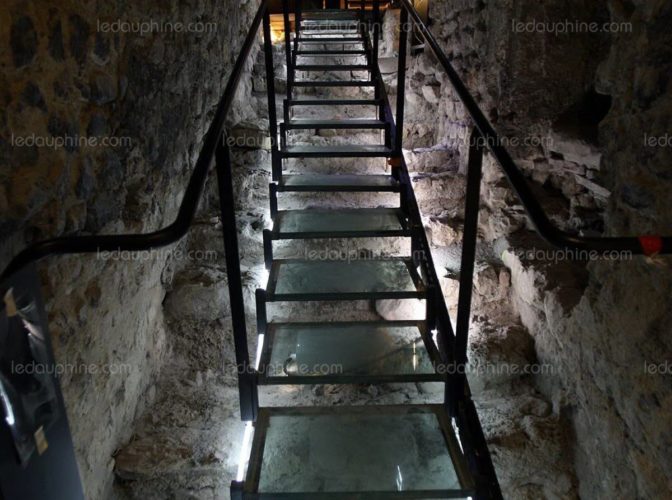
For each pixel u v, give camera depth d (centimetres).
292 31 531
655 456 154
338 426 176
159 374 250
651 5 145
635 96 156
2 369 92
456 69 364
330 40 427
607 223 179
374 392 251
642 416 159
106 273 185
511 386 246
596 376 189
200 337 268
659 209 145
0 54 114
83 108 153
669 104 139
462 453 165
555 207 287
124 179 188
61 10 137
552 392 229
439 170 374
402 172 283
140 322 227
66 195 146
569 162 270
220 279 276
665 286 144
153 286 245
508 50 274
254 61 454
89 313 173
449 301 287
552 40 265
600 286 188
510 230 295
